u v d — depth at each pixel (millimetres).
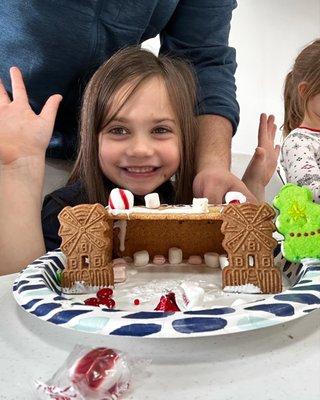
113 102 957
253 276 606
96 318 417
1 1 998
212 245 755
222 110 1162
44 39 1003
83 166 1050
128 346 420
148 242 757
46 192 1177
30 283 528
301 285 484
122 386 347
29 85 1085
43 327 467
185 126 1041
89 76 1108
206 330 397
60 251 697
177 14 1235
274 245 611
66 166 1284
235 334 434
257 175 1161
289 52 1959
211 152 1073
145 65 1000
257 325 406
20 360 402
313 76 1204
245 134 2088
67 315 429
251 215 612
